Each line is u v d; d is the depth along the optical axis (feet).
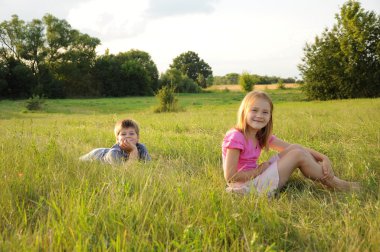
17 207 10.27
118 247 7.45
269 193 12.28
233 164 13.42
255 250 7.59
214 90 309.22
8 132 26.89
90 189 11.60
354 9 129.70
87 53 261.65
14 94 223.92
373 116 37.99
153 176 13.17
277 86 285.84
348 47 128.47
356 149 19.16
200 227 8.78
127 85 265.75
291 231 9.16
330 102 104.68
